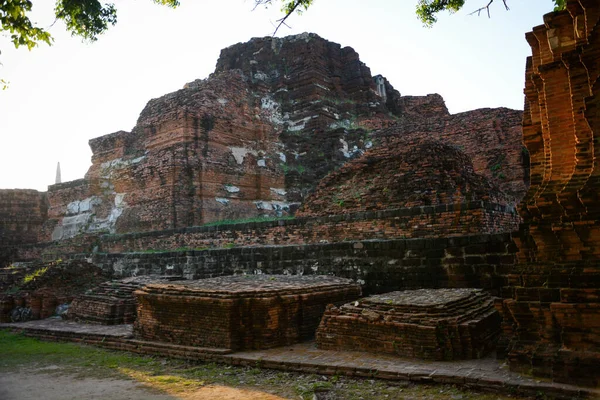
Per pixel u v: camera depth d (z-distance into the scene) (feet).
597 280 21.58
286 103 91.20
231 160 74.90
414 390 23.66
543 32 26.53
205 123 72.38
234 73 80.69
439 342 27.35
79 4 36.52
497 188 55.57
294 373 28.17
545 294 23.20
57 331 43.27
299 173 81.61
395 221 45.57
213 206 69.36
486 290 36.06
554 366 21.90
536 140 27.63
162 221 67.31
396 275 41.04
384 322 29.17
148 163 72.08
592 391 20.35
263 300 32.53
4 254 88.53
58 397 25.29
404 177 48.26
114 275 64.18
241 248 51.62
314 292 35.63
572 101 24.16
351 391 24.06
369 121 91.61
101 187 79.71
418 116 102.89
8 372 31.30
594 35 22.75
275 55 98.22
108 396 25.18
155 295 36.35
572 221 22.68
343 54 101.14
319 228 50.57
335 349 31.24
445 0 41.01
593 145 22.75
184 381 27.63
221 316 32.76
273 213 77.51
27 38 31.07
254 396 24.22
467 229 41.34
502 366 25.22
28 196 96.58
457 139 74.90
